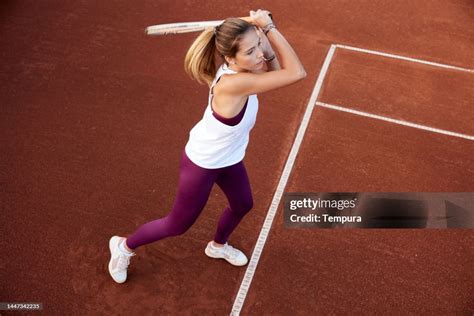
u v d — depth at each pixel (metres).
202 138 2.40
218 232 3.10
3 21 5.34
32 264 3.27
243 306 3.10
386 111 4.45
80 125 4.25
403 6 5.78
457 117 4.41
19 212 3.57
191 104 4.48
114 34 5.25
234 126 2.30
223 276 3.25
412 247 3.42
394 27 5.46
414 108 4.48
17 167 3.88
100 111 4.38
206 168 2.49
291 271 3.28
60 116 4.32
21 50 5.00
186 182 2.55
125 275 3.16
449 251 3.40
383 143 4.15
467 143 4.18
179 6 5.68
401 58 5.04
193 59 2.28
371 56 5.05
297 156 4.03
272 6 5.72
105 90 4.60
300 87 4.66
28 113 4.34
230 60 2.18
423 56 5.08
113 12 5.54
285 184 3.82
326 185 3.82
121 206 3.65
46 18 5.42
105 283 3.19
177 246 3.41
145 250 3.38
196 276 3.25
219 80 2.20
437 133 4.26
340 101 4.54
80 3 5.64
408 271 3.29
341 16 5.60
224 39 2.10
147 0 5.73
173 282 3.21
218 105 2.25
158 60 4.95
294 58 2.16
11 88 4.57
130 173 3.88
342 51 5.11
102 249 3.37
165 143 4.12
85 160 3.96
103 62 4.90
